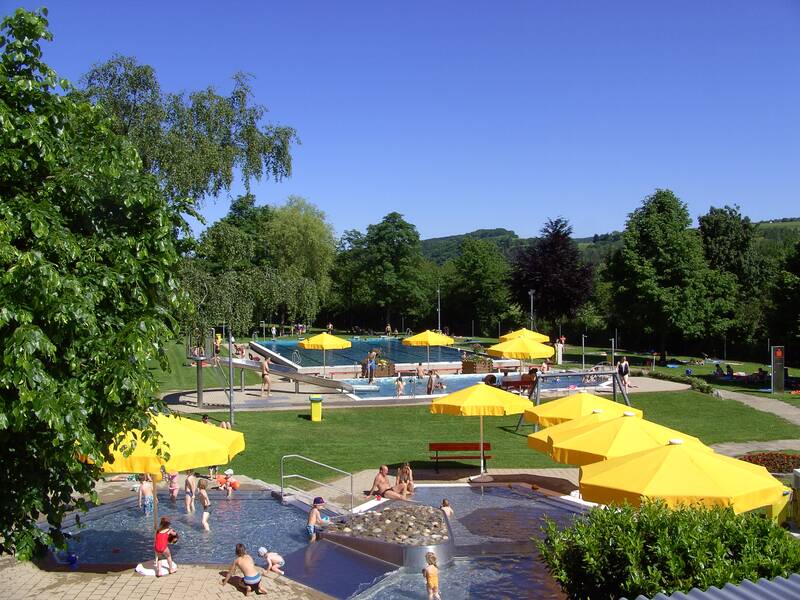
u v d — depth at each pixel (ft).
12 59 29.89
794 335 129.90
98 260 30.22
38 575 37.65
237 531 49.06
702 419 88.58
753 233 237.25
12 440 27.55
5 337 25.49
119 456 40.11
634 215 164.35
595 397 59.62
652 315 155.33
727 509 29.76
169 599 34.63
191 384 117.70
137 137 85.51
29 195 29.07
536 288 187.01
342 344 123.24
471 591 39.04
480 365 138.31
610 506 30.83
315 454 71.15
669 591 24.38
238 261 96.99
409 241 268.00
